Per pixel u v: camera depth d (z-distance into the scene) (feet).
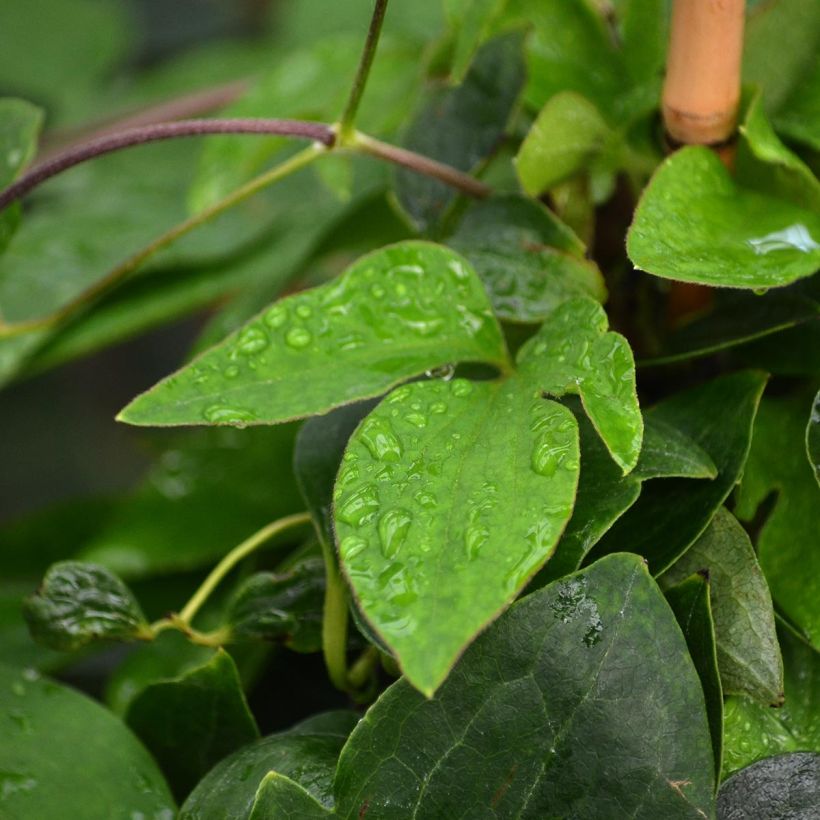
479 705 2.06
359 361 2.08
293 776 2.08
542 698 2.05
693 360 2.20
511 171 2.35
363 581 1.99
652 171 2.19
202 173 2.37
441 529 2.01
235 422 2.05
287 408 2.06
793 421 2.15
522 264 2.15
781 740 2.09
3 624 2.34
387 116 2.35
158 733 2.17
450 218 2.22
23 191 2.18
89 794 2.13
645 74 2.22
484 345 2.10
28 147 2.23
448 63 2.28
